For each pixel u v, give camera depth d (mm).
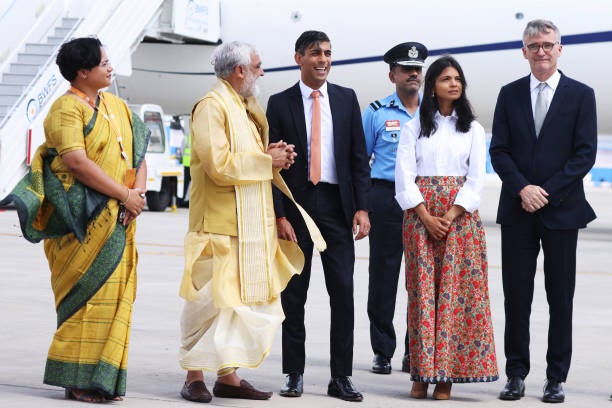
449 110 12219
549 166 12320
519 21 38125
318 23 41562
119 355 10836
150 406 10906
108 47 38406
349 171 12172
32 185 10836
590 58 37219
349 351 11891
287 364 11938
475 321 11836
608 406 11609
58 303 11078
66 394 11109
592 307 19812
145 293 20125
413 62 14484
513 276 12352
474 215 11984
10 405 10656
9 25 39750
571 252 12188
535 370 13773
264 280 11320
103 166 11016
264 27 42562
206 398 11297
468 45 38938
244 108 11508
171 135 47875
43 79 36750
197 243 11344
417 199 11883
